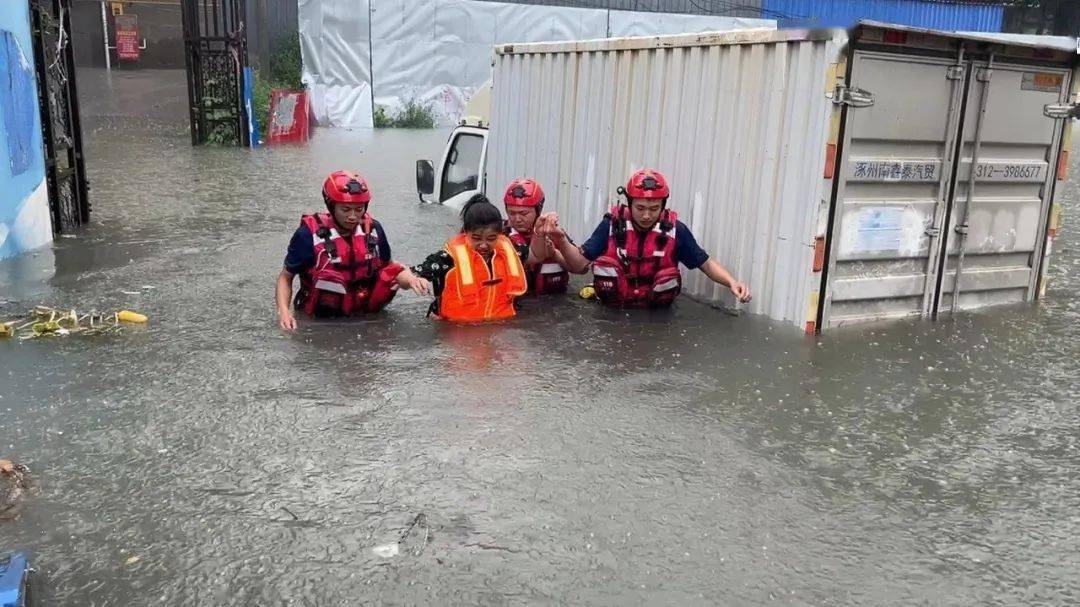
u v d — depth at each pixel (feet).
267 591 8.52
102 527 9.57
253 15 84.84
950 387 14.67
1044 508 10.60
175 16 119.85
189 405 12.95
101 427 12.14
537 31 80.59
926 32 16.72
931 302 19.04
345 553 9.15
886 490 10.93
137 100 88.69
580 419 12.78
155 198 33.58
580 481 10.85
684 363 15.51
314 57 75.51
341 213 17.19
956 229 18.92
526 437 12.09
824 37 16.35
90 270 21.50
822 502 10.57
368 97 76.59
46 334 16.25
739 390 14.24
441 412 12.85
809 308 17.52
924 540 9.79
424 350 15.79
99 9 115.34
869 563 9.29
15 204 22.95
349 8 74.23
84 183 27.89
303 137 62.59
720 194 19.44
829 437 12.48
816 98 16.76
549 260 19.70
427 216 30.07
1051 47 18.51
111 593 8.45
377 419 12.55
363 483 10.64
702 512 10.21
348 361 15.07
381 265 17.92
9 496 10.17
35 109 24.11
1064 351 16.75
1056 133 19.66
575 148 24.17
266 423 12.33
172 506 10.03
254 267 22.13
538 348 16.12
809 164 17.10
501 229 17.60
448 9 77.10
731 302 19.22
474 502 10.26
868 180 17.40
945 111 17.87
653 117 21.18
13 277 20.68
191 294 19.40
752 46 18.12
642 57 21.36
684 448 11.93
